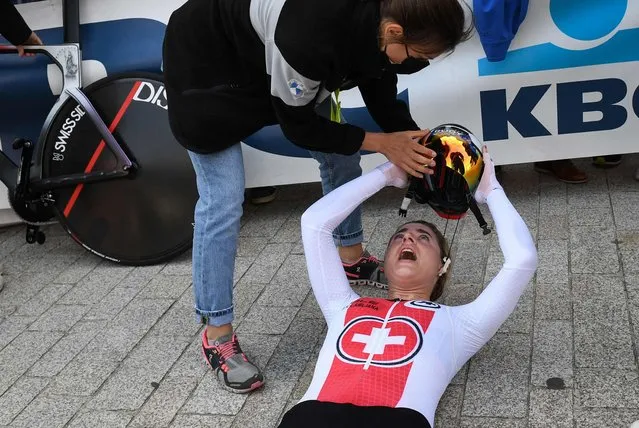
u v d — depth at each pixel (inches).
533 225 142.2
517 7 140.1
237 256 147.0
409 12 74.6
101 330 127.3
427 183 96.2
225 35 90.7
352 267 128.7
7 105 158.7
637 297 113.7
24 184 146.8
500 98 150.5
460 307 97.2
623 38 143.9
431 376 88.4
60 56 145.7
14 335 129.4
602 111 148.9
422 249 103.4
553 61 146.8
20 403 109.5
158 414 103.0
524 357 104.0
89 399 108.4
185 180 144.7
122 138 146.0
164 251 147.6
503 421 92.3
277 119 96.8
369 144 96.0
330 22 79.2
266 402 102.7
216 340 107.6
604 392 94.3
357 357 90.2
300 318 122.2
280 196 175.2
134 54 153.6
